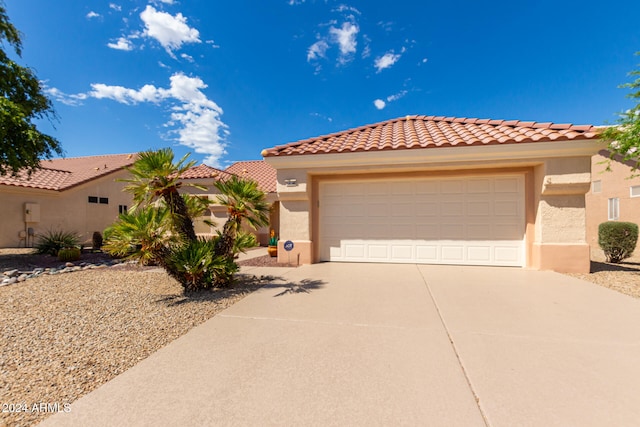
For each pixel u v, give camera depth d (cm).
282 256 1105
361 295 673
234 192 738
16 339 448
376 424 264
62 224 1884
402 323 502
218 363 371
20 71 1209
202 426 263
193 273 672
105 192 2123
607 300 624
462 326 486
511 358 378
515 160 927
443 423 265
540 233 928
